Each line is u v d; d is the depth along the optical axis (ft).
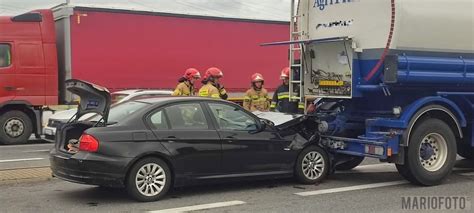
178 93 35.42
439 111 28.14
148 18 52.34
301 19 31.32
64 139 24.29
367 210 22.30
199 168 24.31
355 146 27.91
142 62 52.24
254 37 59.16
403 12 26.22
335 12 29.01
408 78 26.66
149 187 23.39
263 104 37.65
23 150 41.81
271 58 60.54
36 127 47.16
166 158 23.56
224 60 57.26
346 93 28.55
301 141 27.22
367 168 33.06
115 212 21.66
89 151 22.48
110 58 50.39
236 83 58.18
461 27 28.09
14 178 28.30
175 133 23.89
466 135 30.37
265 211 21.97
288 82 35.27
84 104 24.45
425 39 27.07
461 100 29.30
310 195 25.03
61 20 48.96
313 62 30.53
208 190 25.85
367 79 27.45
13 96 45.75
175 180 23.84
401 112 27.40
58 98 48.37
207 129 24.70
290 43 30.71
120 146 22.70
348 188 26.71
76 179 22.80
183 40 54.54
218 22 56.65
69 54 48.16
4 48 45.39
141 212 21.66
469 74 28.63
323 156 27.99
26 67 46.09
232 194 25.07
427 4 26.96
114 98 41.14
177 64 54.29
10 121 46.21
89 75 49.32
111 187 23.41
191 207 22.52
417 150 27.20
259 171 25.90
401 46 26.55
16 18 45.98
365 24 27.35
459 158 38.01
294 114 29.07
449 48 27.91
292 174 27.04
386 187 27.17
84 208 22.30
